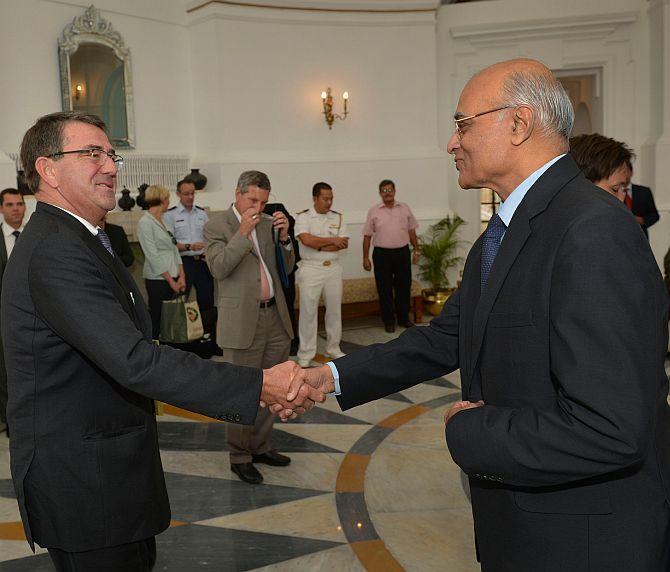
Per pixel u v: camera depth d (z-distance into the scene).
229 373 1.73
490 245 1.55
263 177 3.51
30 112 7.40
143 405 1.80
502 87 1.44
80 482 1.67
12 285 1.66
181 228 6.68
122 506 1.72
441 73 9.30
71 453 1.67
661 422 1.43
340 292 6.26
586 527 1.36
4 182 6.73
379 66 8.87
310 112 8.69
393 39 8.87
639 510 1.36
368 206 8.95
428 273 8.61
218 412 1.71
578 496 1.37
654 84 9.03
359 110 8.87
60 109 7.62
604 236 1.26
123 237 6.07
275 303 3.73
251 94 8.43
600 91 9.40
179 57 8.51
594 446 1.21
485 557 1.52
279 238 3.77
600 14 8.93
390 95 8.95
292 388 1.92
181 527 3.17
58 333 1.64
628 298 1.23
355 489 3.54
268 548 2.96
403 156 9.00
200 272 6.60
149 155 8.24
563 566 1.38
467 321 1.61
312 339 6.15
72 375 1.68
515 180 1.48
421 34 8.93
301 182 8.64
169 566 2.82
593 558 1.36
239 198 3.54
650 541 1.36
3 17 7.14
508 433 1.30
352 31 8.73
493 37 9.17
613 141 2.45
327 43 8.66
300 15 8.48
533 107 1.43
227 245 3.48
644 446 1.21
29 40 7.34
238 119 8.42
